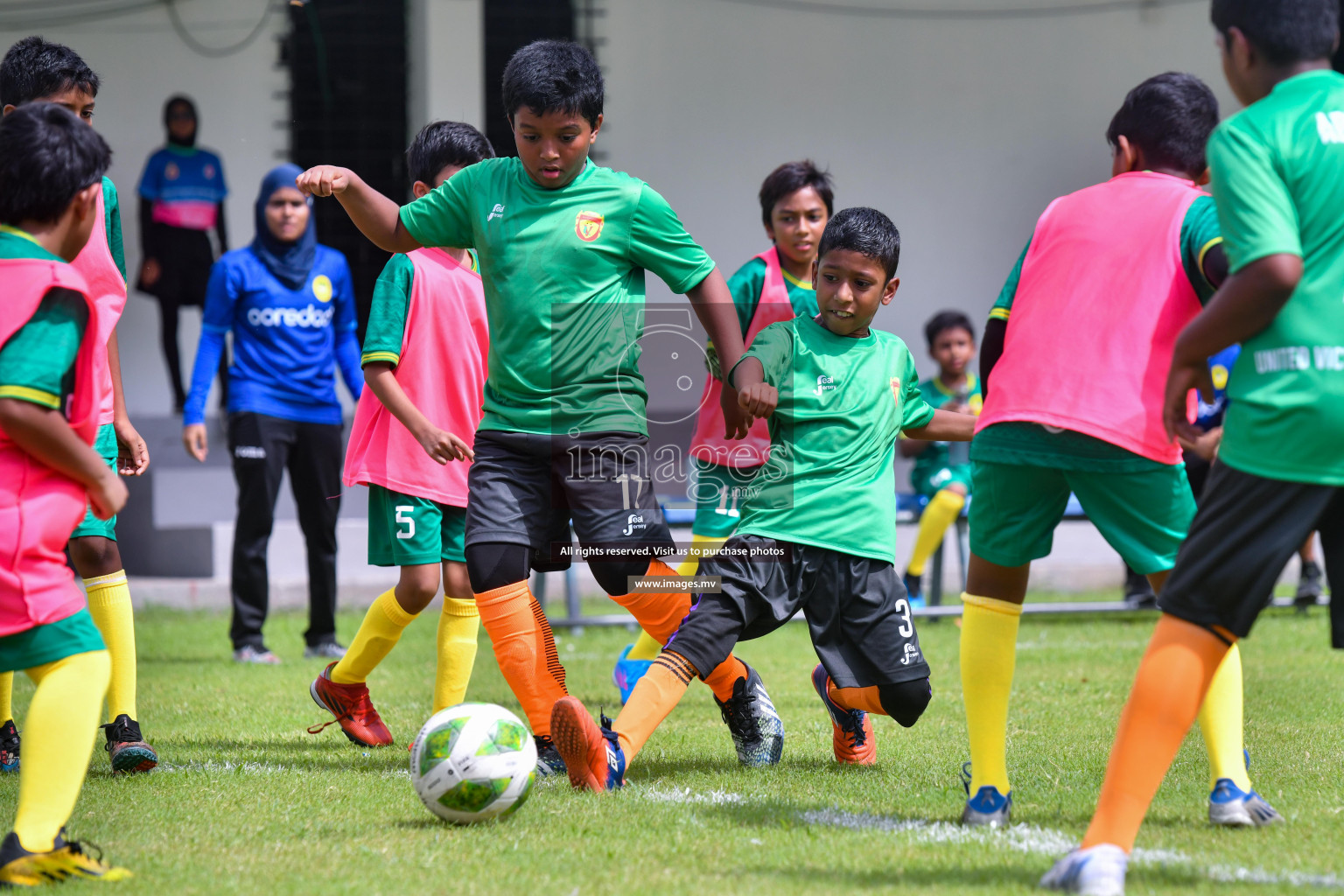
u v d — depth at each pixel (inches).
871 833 449.7
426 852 423.5
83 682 406.6
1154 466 455.2
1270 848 424.5
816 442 540.1
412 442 632.4
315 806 496.1
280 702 792.3
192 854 423.8
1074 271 470.0
